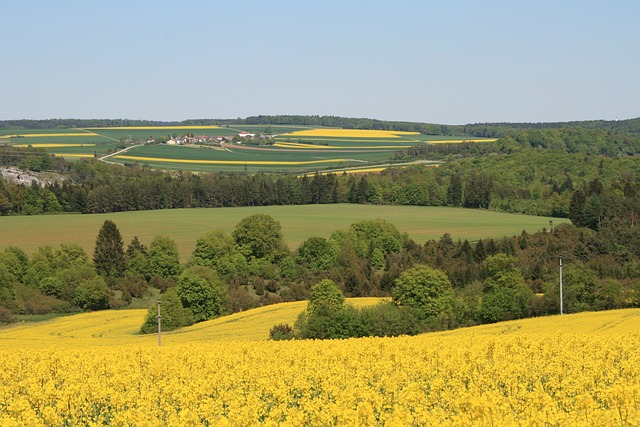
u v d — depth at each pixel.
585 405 23.25
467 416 22.67
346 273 104.81
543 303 72.25
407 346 39.62
